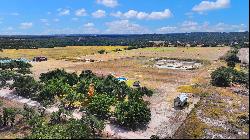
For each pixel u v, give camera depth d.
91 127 67.06
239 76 107.88
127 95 94.00
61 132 62.94
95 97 81.62
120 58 186.38
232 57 135.38
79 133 62.50
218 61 160.38
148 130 71.25
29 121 70.69
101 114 77.44
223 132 67.06
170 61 169.38
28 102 90.62
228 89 101.31
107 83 102.06
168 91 102.56
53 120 74.25
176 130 70.31
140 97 91.62
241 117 75.19
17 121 76.19
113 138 65.56
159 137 66.62
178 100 84.75
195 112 79.19
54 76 112.88
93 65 158.75
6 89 103.12
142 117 73.25
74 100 85.62
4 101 91.19
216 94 95.56
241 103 86.31
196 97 94.25
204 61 162.88
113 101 81.94
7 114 73.69
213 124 71.75
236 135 65.56
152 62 166.75
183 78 122.38
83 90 94.00
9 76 113.06
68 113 75.00
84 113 80.12
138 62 167.50
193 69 141.00
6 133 69.62
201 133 65.81
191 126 69.69
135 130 71.00
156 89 105.56
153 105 87.50
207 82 112.38
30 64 154.62
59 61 176.38
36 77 123.38
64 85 94.69
